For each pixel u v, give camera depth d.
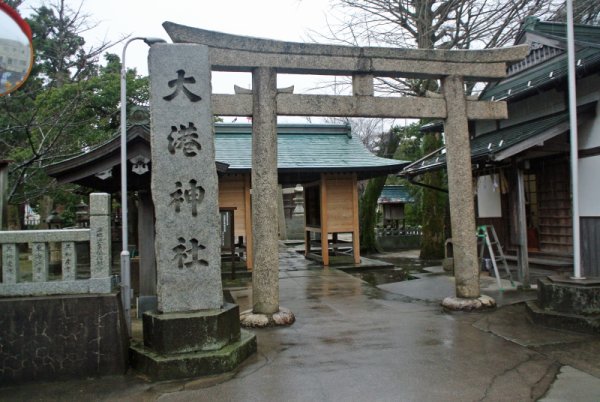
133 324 7.21
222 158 14.16
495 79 8.25
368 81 7.68
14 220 14.61
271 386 4.70
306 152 15.21
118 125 14.69
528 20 10.84
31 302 4.85
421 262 15.79
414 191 24.55
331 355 5.65
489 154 8.51
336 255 16.95
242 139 15.70
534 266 11.26
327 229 14.70
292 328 6.97
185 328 5.12
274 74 7.28
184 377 4.93
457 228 7.98
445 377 4.86
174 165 5.70
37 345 4.83
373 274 13.56
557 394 4.38
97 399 4.42
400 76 7.95
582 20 15.82
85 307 4.95
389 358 5.49
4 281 4.94
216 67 7.07
